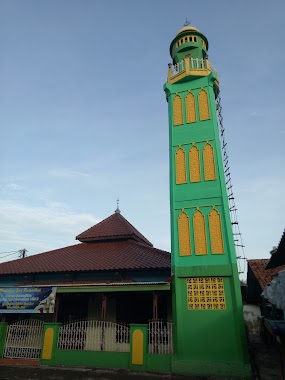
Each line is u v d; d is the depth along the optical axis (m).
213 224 13.33
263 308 20.12
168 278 13.79
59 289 13.97
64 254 18.50
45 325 13.59
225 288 12.27
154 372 11.49
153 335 12.34
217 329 11.73
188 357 11.52
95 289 13.54
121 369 11.96
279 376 10.78
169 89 16.64
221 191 13.73
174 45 18.84
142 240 20.94
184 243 13.41
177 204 14.19
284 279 12.59
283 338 9.05
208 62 16.64
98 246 19.11
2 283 17.25
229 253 12.62
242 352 11.16
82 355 12.66
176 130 15.72
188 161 14.85
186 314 12.24
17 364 12.95
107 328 13.81
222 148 16.36
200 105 15.84
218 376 10.89
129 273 15.63
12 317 15.98
